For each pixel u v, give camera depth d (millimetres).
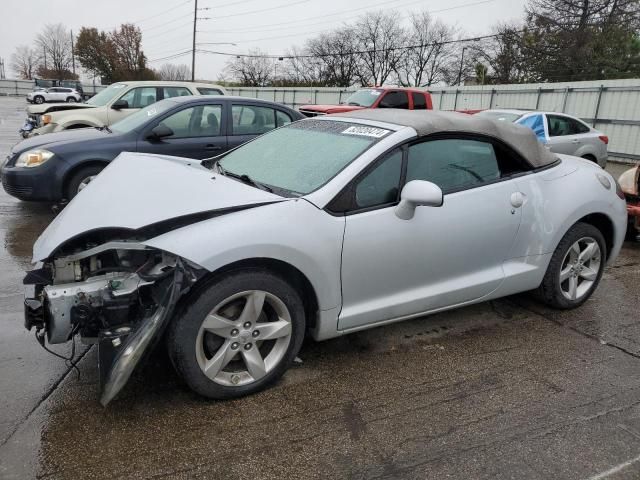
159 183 3084
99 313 2627
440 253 3346
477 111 12492
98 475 2281
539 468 2414
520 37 40344
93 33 74875
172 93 10891
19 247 5555
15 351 3316
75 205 2994
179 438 2545
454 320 4023
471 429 2689
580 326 3992
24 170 6363
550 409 2881
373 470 2377
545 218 3830
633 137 17344
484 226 3500
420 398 2955
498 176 3672
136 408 2768
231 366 2934
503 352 3533
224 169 3758
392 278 3209
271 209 2820
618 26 34875
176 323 2645
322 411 2803
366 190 3096
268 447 2506
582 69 35562
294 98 34688
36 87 55031
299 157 3451
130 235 2727
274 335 2900
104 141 6590
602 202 4125
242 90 39875
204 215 2723
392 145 3201
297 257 2812
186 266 2557
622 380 3213
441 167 3406
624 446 2584
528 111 11078
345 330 3166
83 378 3031
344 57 64250
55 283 2664
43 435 2527
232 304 2803
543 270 3951
